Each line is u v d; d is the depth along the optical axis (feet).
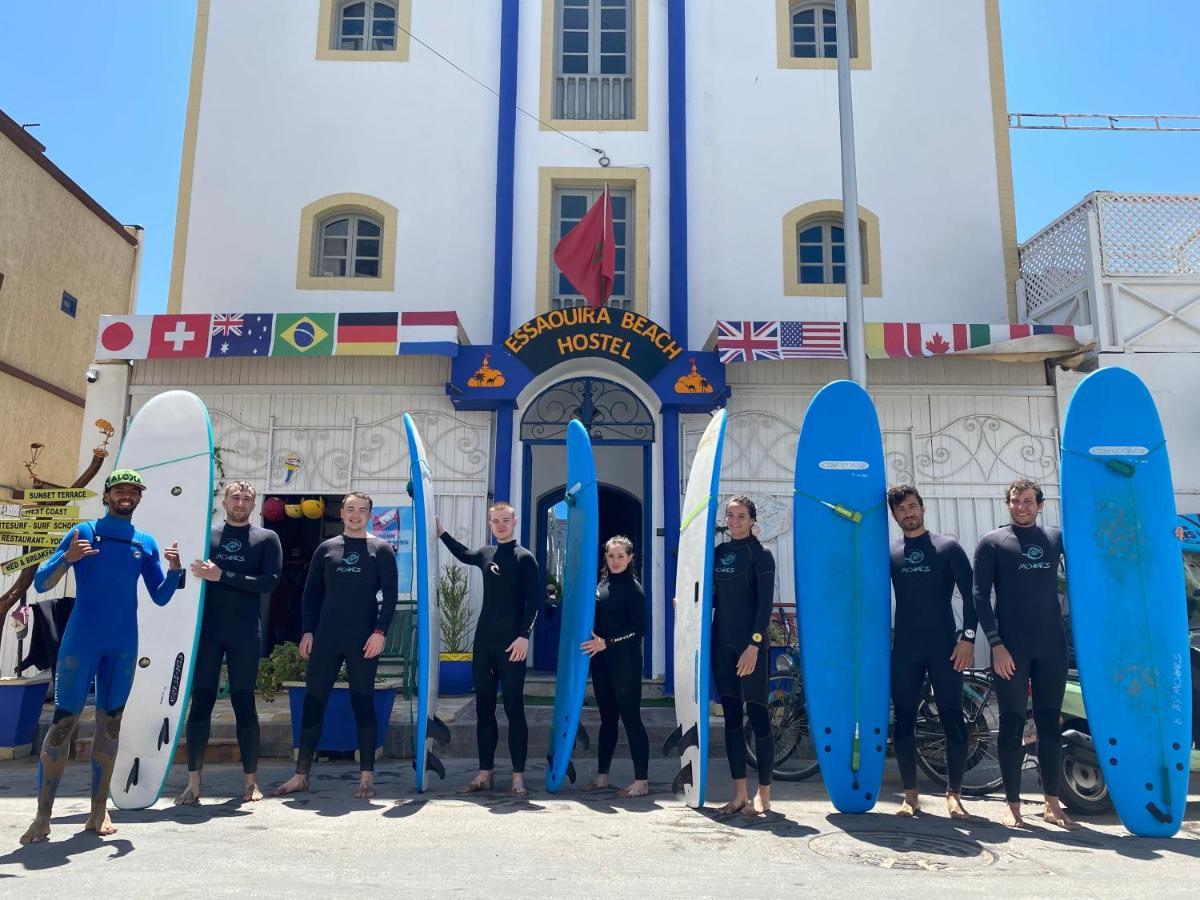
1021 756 15.11
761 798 15.65
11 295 39.34
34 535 23.79
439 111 34.22
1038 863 12.67
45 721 24.30
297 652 23.11
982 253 33.58
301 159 33.83
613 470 35.58
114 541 13.83
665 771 20.38
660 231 33.47
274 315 29.43
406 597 29.86
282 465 30.73
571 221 34.17
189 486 17.11
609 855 12.80
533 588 17.60
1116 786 14.65
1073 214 31.14
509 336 30.94
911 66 34.83
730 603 16.07
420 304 32.94
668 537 29.89
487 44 34.68
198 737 16.10
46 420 42.04
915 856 12.97
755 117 34.37
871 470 17.28
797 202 33.81
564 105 34.68
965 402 31.19
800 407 31.27
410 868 11.93
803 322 29.40
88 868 11.65
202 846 12.91
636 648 17.57
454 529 30.48
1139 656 15.30
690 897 10.85
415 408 31.17
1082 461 16.35
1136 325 29.94
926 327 29.60
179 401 17.84
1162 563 15.79
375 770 20.06
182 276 32.91
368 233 34.06
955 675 15.52
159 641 16.21
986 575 15.38
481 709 17.67
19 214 39.65
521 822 14.84
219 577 15.85
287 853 12.59
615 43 35.35
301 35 34.73
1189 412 29.60
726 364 31.07
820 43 35.65
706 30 35.01
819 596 16.76
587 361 30.99
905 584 15.94
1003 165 34.14
